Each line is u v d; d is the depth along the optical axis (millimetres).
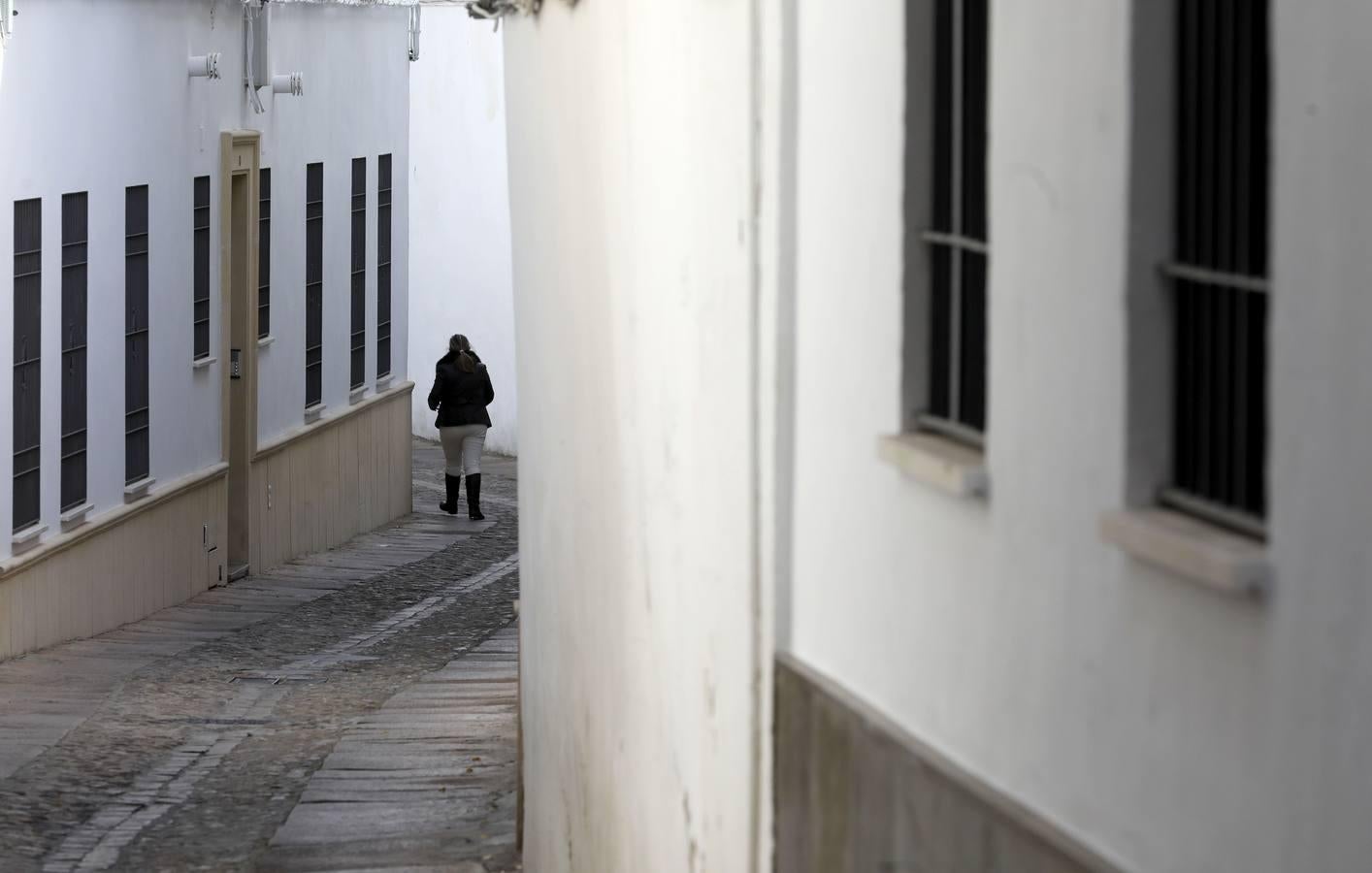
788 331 7785
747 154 8023
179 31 26203
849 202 7160
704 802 8828
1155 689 5082
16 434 21625
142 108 25094
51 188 22391
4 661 21422
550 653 13625
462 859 14766
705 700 8789
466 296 47688
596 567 11664
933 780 6324
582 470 12102
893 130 6742
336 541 33406
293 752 18062
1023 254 5816
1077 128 5438
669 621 9523
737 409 8219
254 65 28844
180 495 26719
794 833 7684
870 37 6914
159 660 22484
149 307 25609
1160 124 5148
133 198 24953
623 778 10805
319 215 32312
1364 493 4195
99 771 16953
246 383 29172
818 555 7574
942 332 6723
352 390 34156
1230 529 4945
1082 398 5457
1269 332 4543
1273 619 4555
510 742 18469
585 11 11516
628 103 10258
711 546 8664
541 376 13906
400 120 36281
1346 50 4211
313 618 26109
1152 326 5203
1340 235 4246
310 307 32062
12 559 21484
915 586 6672
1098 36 5301
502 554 32875
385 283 35844
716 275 8492
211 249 27812
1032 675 5812
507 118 15570
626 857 10742
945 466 6234
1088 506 5438
